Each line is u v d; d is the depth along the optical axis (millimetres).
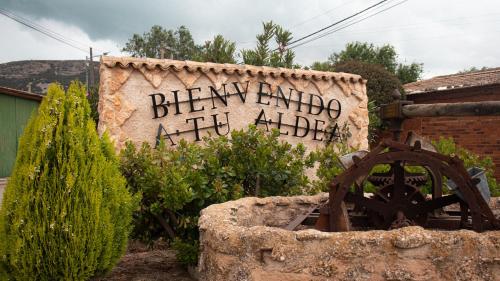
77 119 3836
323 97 8414
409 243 2787
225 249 3162
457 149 7484
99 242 3721
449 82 13352
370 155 3781
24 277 3498
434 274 2770
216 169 5418
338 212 3781
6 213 3559
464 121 11758
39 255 3479
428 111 3879
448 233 2826
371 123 11562
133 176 5277
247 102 7844
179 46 39500
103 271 3939
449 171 3713
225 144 5836
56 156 3629
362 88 8805
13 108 15703
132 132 7035
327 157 6477
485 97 11625
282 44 11430
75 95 3953
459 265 2758
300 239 2936
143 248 6645
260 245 3014
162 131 7191
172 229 5570
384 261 2818
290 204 4895
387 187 4414
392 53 29672
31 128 3773
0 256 3572
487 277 2740
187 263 5168
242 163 5758
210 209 4000
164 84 7281
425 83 14742
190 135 7398
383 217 4137
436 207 4062
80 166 3686
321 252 2895
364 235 2883
